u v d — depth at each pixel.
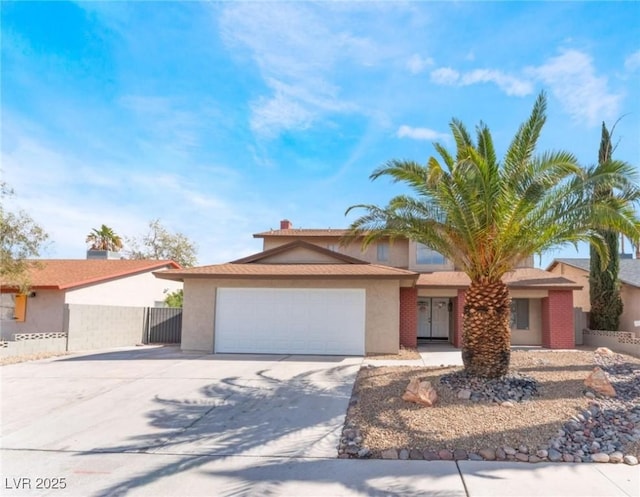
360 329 16.08
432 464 6.11
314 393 9.84
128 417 8.35
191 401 9.31
